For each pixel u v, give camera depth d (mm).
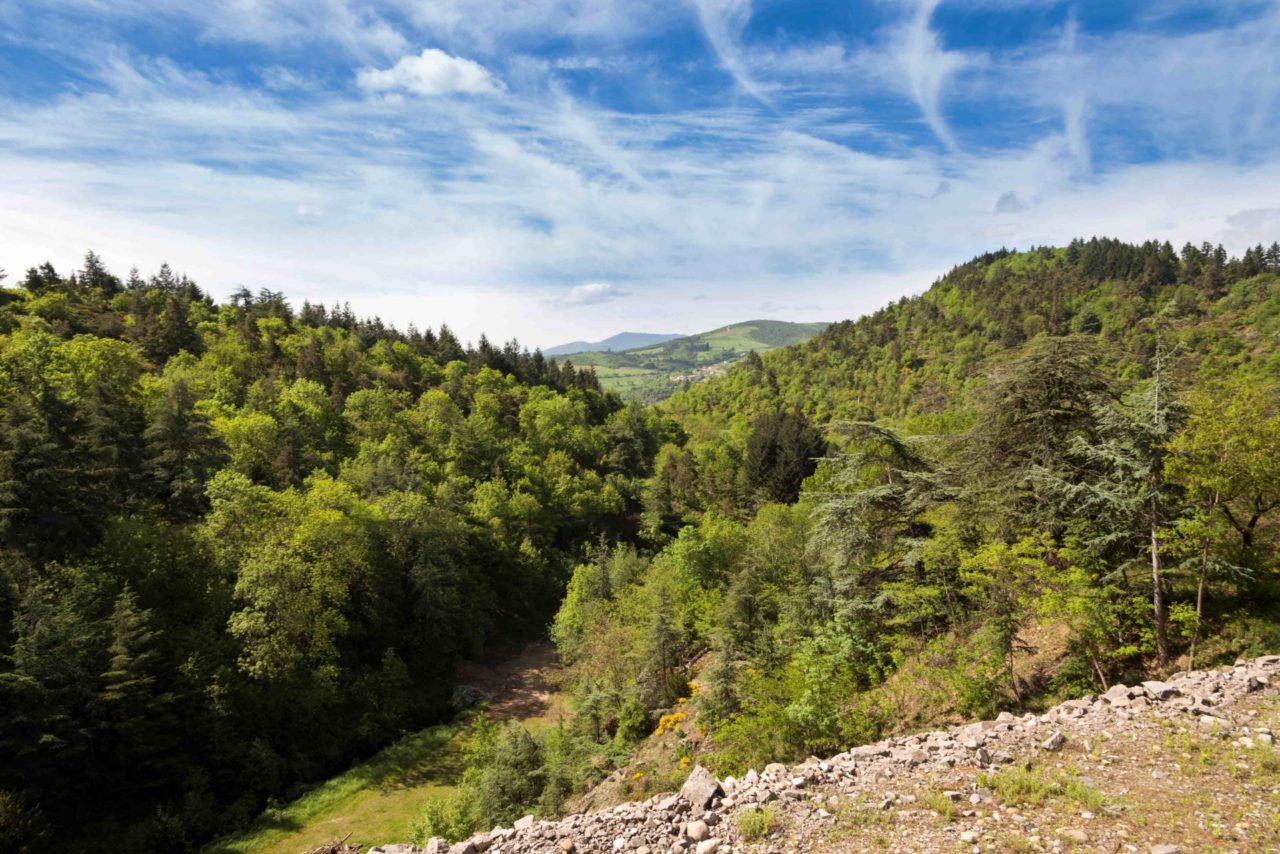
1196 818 7070
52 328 66625
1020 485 18281
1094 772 8352
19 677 20719
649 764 21906
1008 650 14766
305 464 51062
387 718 32875
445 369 98188
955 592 18312
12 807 20031
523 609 52438
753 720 16188
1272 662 11258
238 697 27547
